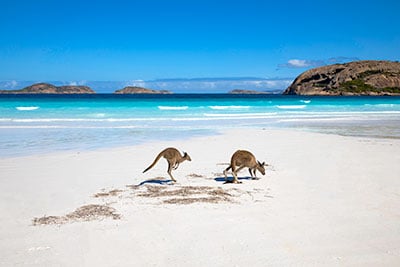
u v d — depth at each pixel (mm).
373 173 11523
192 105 50312
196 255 5680
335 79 154000
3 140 18219
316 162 13352
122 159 13680
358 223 7109
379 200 8641
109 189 9406
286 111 41875
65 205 8055
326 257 5672
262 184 10125
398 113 40062
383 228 6871
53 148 16031
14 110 36562
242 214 7539
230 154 15070
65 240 6176
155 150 15773
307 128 25609
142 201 8352
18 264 5332
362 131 23875
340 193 9227
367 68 155875
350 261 5555
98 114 33656
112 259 5535
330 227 6887
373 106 54156
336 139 19703
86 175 11023
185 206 8000
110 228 6707
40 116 31016
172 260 5512
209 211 7691
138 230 6625
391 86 145000
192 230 6652
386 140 19422
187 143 17938
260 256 5668
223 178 10891
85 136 20078
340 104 60156
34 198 8570
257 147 16859
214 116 34188
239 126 26547
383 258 5668
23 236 6328
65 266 5305
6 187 9523
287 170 11984
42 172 11344
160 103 53250
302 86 161250
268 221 7156
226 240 6242
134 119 30125
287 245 6082
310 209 7918
